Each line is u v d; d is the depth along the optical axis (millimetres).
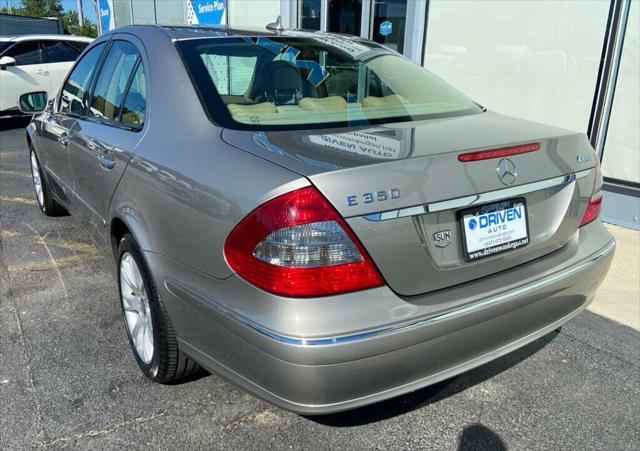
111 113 2879
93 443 2135
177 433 2201
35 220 4762
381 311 1711
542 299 2080
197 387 2486
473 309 1855
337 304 1676
